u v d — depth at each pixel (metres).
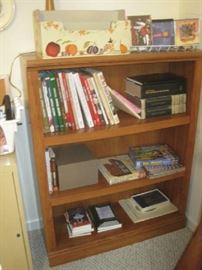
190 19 1.32
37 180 1.33
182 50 1.33
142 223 1.62
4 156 1.15
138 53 1.25
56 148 1.53
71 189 1.40
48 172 1.33
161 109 1.42
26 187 1.64
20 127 1.48
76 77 1.22
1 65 1.36
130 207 1.75
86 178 1.43
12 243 1.23
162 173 1.52
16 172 1.10
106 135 1.28
